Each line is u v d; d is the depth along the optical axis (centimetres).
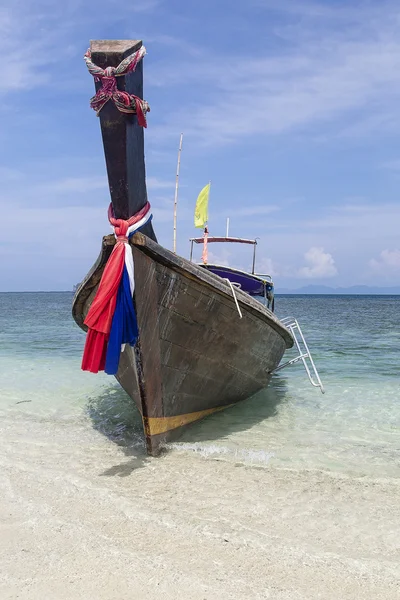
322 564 373
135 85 525
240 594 334
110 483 533
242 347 739
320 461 612
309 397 973
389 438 709
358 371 1266
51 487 521
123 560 375
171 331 620
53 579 348
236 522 442
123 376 755
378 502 488
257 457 623
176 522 441
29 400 960
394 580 353
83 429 755
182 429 708
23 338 2139
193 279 602
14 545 398
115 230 543
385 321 3334
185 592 335
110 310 540
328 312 4825
